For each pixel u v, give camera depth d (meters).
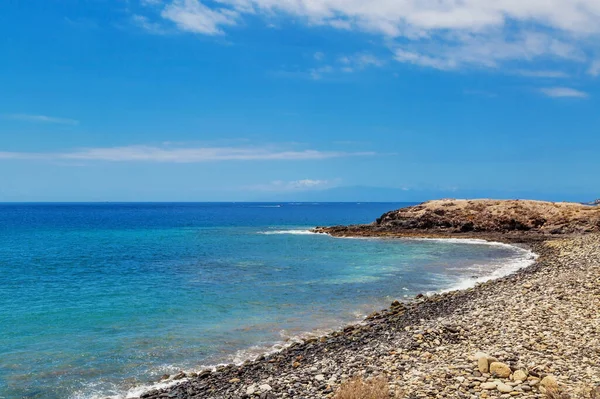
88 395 14.53
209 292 30.52
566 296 22.36
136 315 24.36
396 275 37.84
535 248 57.12
